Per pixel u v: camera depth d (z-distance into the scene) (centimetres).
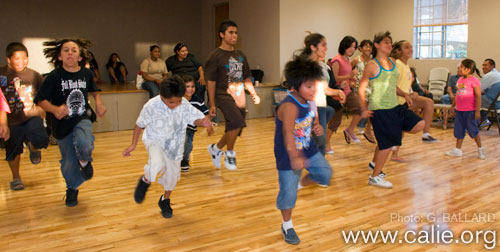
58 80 319
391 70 375
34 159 396
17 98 371
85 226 305
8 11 1082
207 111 444
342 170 461
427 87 955
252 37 1001
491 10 848
